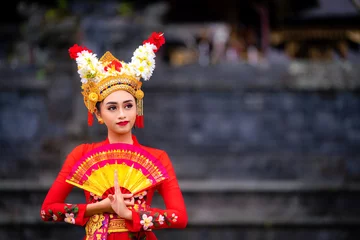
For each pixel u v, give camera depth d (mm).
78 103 24922
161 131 24781
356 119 24828
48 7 26641
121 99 7238
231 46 34750
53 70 25141
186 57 38219
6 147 25359
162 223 7035
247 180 23344
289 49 33969
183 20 37375
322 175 23594
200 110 24906
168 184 7340
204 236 20906
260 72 25016
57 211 7086
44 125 25375
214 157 23766
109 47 25578
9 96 25578
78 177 7109
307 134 24844
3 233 20625
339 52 33781
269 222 20906
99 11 25734
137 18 25891
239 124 24859
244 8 35625
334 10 33094
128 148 7199
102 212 7117
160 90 24969
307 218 21203
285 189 21391
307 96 24953
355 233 21156
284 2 33094
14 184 21375
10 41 37469
